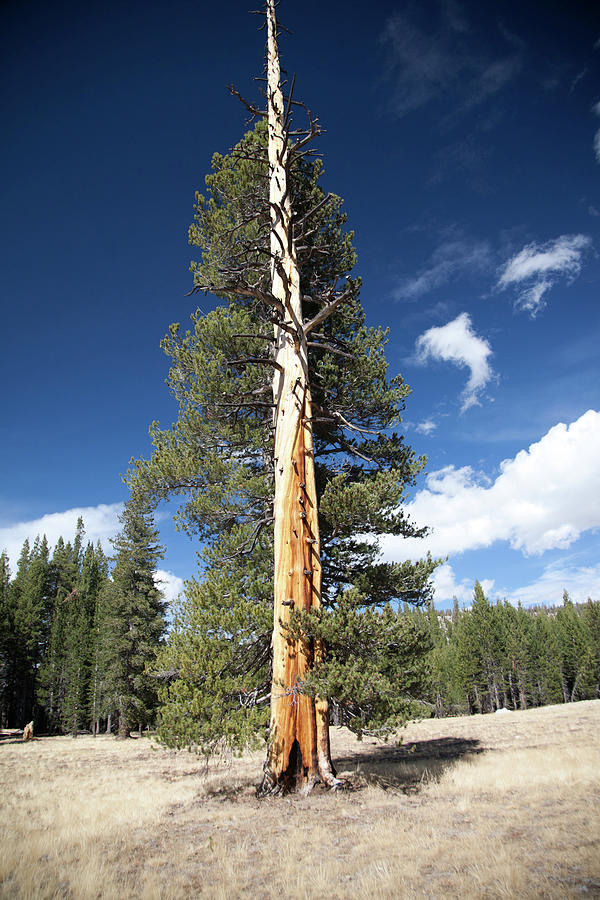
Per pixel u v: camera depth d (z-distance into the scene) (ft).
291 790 24.48
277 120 35.99
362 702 23.68
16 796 31.86
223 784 31.60
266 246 35.81
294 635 24.82
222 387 32.58
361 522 30.01
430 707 28.53
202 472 33.45
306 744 24.70
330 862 14.93
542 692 198.59
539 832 15.74
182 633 27.66
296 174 40.24
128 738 92.48
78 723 132.36
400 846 15.88
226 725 23.75
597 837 14.74
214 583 28.63
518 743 44.50
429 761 35.14
